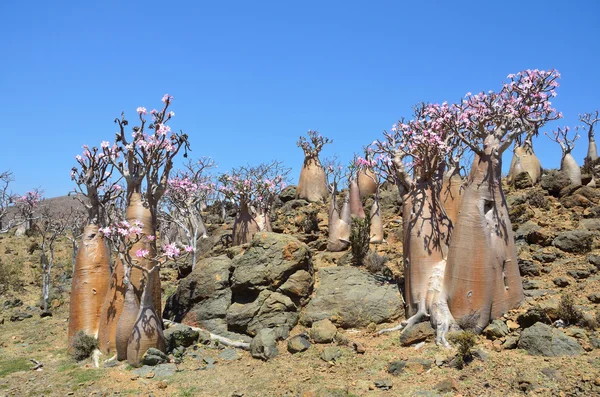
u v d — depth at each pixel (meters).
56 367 11.46
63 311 17.86
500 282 10.09
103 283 12.94
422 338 10.05
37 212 33.91
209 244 20.84
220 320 12.67
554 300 9.61
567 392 7.10
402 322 10.96
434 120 11.36
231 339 11.95
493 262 10.02
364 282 12.49
